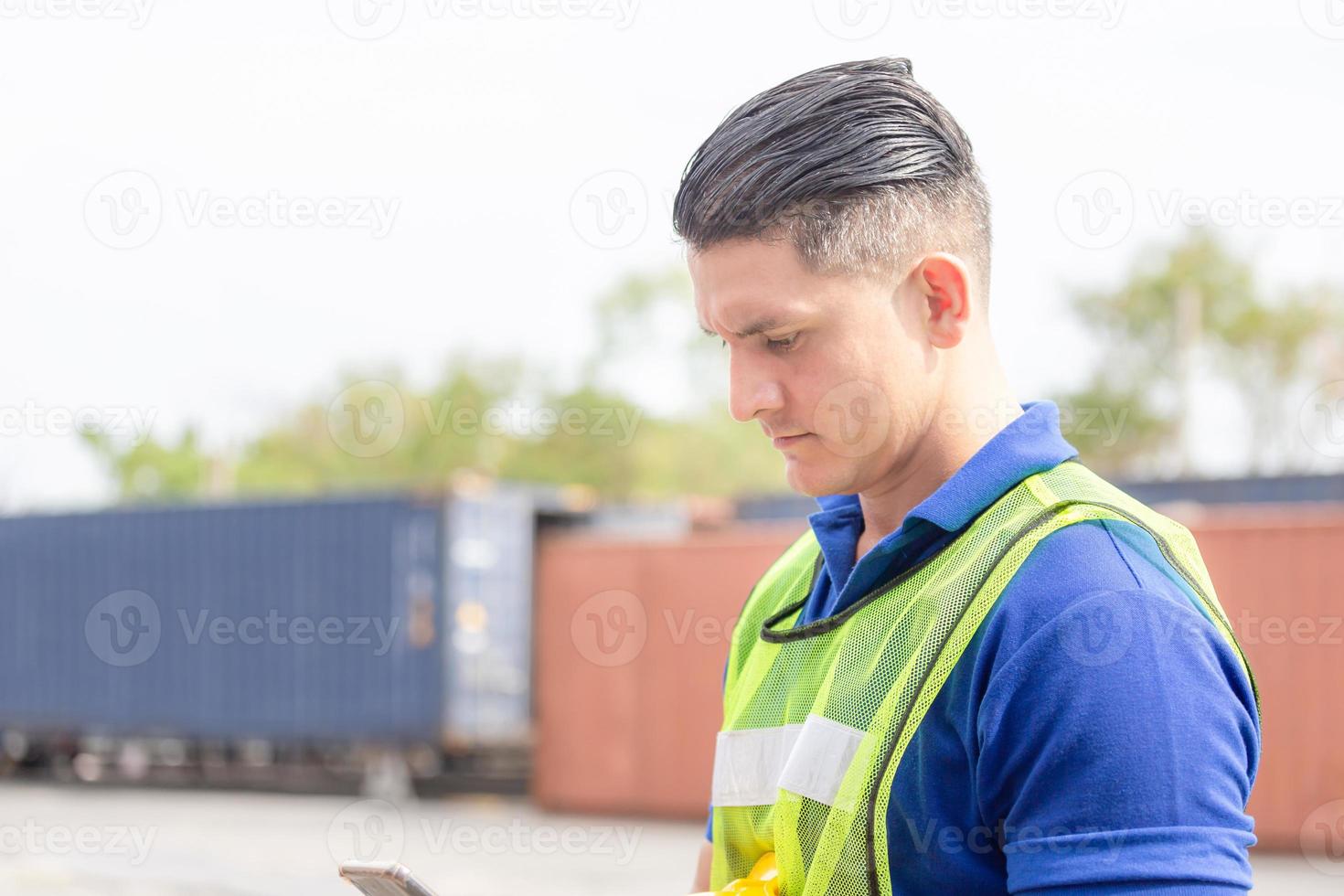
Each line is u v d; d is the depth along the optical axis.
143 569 35.97
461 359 97.69
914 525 2.66
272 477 96.75
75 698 36.56
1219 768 2.22
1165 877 2.12
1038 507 2.55
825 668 2.78
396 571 32.19
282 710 33.28
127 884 20.98
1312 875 20.48
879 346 2.63
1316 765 22.14
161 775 39.06
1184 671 2.26
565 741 29.16
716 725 27.72
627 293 94.12
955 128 2.78
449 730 31.12
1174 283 77.00
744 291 2.61
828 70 2.72
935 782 2.47
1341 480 26.38
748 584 27.88
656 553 28.84
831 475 2.74
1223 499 27.25
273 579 33.88
